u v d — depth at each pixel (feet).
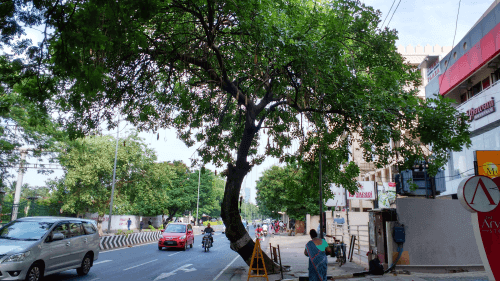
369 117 32.17
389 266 36.35
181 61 31.53
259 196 161.58
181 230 75.82
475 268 36.70
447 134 31.42
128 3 18.92
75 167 96.37
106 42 20.29
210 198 210.79
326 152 42.29
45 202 123.44
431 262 36.52
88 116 32.35
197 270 42.91
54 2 18.45
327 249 25.77
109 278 35.24
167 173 119.96
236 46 32.40
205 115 44.65
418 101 33.60
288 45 27.09
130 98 33.53
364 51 35.73
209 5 26.35
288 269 42.65
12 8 19.26
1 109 29.55
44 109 28.84
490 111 57.82
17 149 61.82
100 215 110.22
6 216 82.89
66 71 20.36
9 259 27.58
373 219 40.83
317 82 29.99
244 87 40.78
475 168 52.85
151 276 36.99
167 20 30.35
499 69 59.00
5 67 22.62
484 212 20.81
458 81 67.10
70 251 34.32
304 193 50.47
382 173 108.37
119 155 103.55
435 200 37.83
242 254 40.40
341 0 31.58
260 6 25.75
